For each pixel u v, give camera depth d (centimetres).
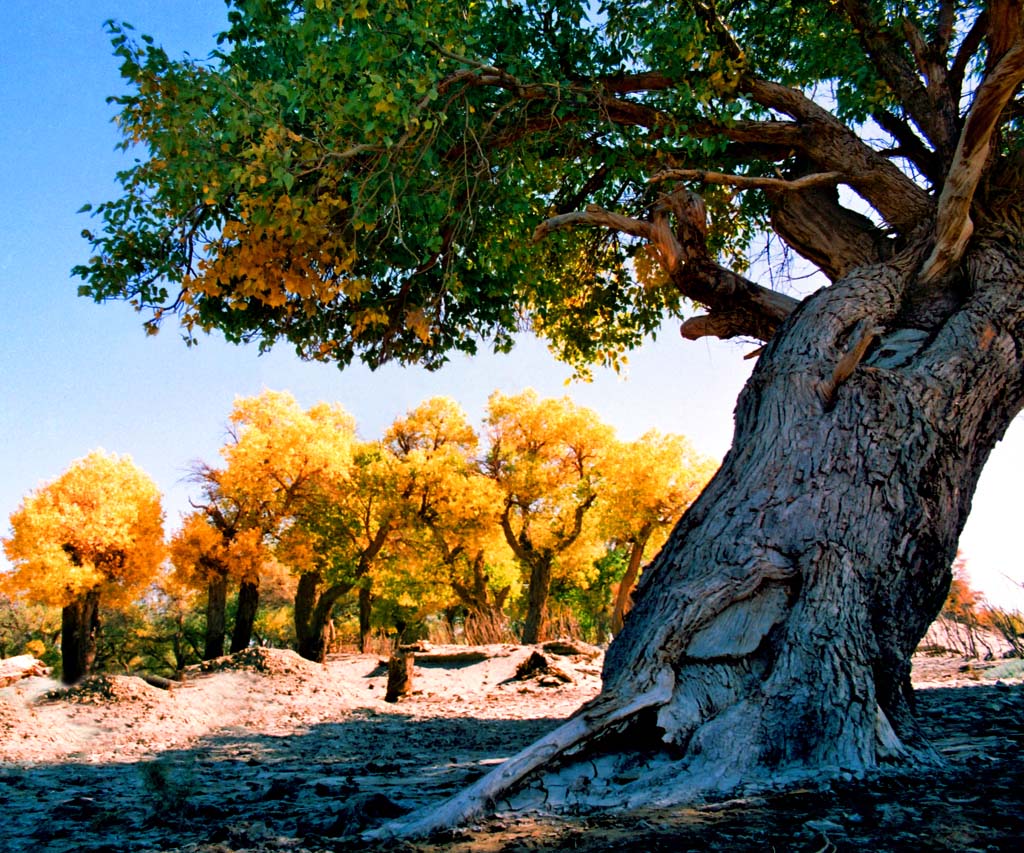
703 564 423
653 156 765
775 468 454
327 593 2619
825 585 399
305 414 2780
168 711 963
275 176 538
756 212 934
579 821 285
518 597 4159
